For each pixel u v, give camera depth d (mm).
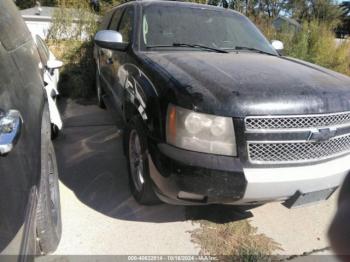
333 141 2359
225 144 2123
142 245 2549
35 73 2387
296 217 3035
